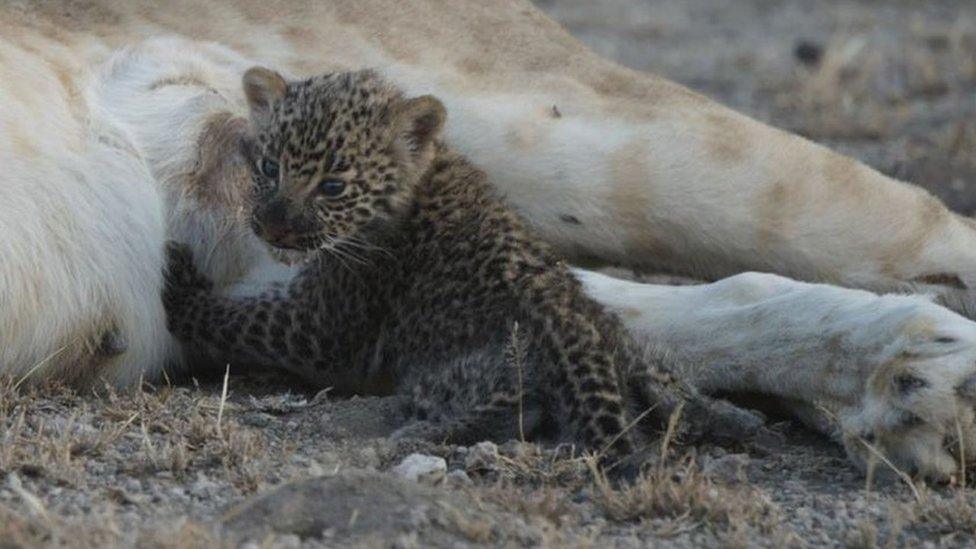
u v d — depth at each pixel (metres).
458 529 7.96
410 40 12.19
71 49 11.43
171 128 11.41
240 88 11.81
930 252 11.95
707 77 22.44
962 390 9.09
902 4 27.41
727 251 11.98
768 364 10.17
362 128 10.17
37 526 7.75
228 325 10.80
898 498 8.92
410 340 9.98
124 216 10.94
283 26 12.12
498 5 12.67
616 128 11.89
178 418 9.68
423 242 10.07
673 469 8.80
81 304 10.62
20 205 10.43
